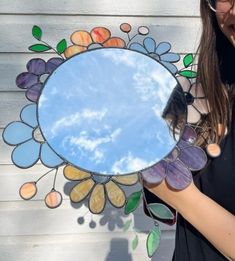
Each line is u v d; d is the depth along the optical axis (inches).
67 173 18.1
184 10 42.1
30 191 18.7
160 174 17.2
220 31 20.2
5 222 42.4
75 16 41.3
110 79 18.7
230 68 20.1
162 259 43.4
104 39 19.8
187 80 20.5
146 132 18.0
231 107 19.5
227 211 17.8
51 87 18.6
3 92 41.3
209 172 19.1
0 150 41.5
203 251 19.7
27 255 42.9
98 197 17.8
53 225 42.7
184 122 18.1
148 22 42.0
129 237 43.0
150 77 18.7
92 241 43.1
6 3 40.7
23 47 41.2
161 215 18.4
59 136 18.2
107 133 18.1
